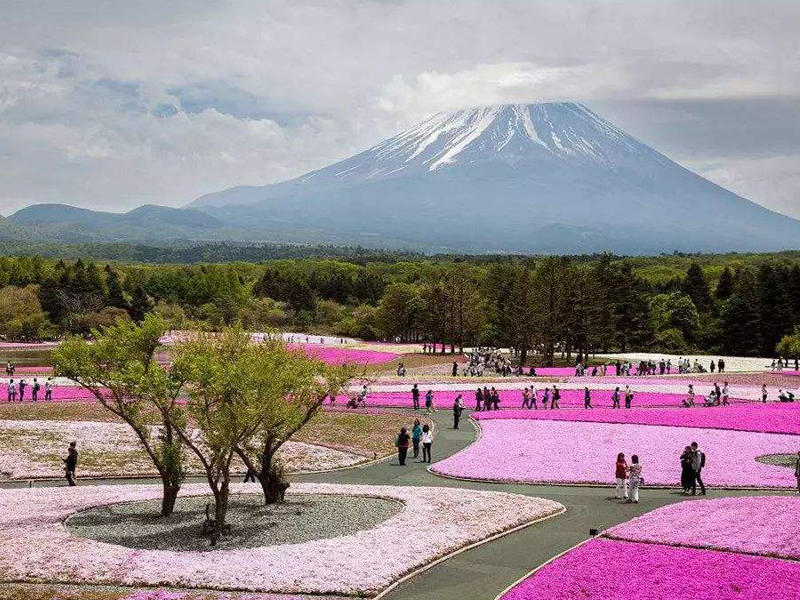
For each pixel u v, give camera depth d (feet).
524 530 111.65
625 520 117.29
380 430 215.51
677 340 554.05
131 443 191.11
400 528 107.96
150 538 103.91
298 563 92.43
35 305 569.64
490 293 580.30
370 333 622.95
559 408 256.11
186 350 117.80
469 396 282.36
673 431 200.13
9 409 236.63
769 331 525.34
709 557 92.94
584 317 465.88
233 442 106.63
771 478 145.69
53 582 86.69
